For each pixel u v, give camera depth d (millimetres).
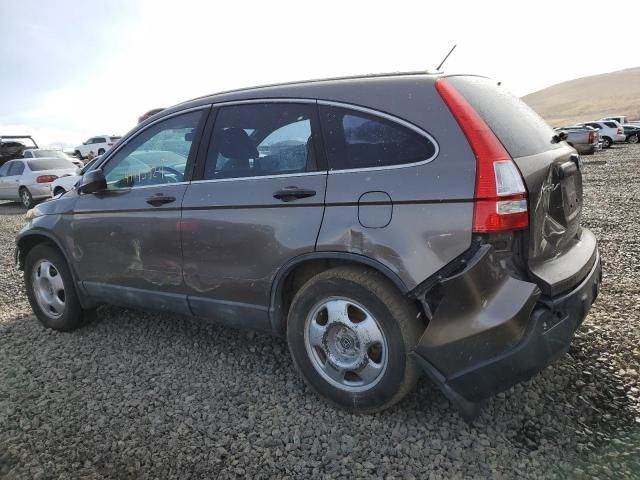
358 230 2641
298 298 2922
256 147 3127
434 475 2377
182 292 3453
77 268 4039
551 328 2455
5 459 2637
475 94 2709
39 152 16844
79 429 2875
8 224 12273
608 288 4621
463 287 2375
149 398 3176
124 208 3660
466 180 2395
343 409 2893
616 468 2352
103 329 4332
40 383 3438
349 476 2408
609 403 2846
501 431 2664
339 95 2867
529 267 2467
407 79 2744
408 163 2576
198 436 2762
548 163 2633
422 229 2473
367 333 2699
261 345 3842
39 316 4434
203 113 3426
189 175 3396
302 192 2830
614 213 8641
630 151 27031
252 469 2486
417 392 3045
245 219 3039
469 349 2406
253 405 3035
